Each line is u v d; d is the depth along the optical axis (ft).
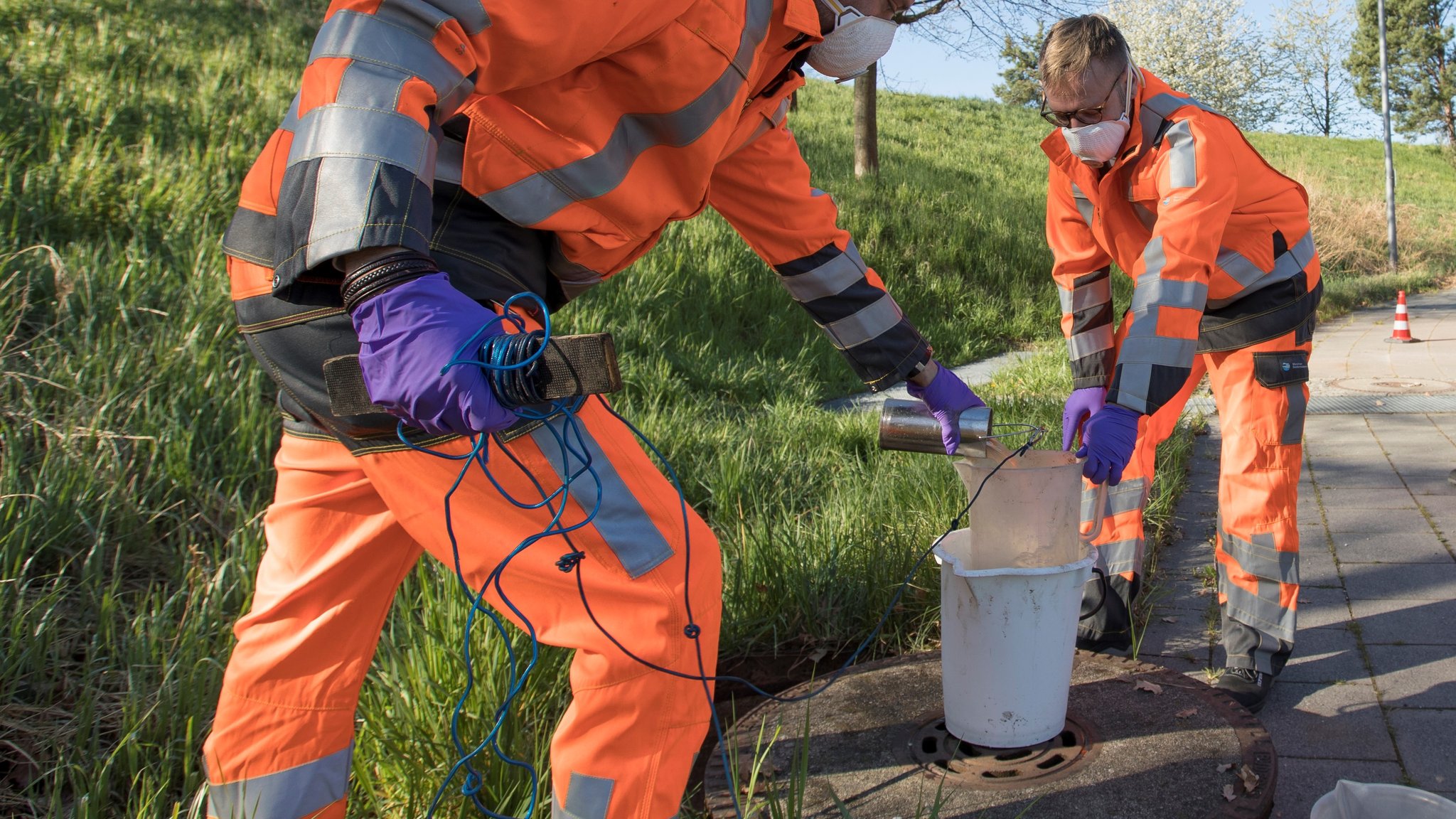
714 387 21.29
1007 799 6.52
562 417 4.49
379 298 3.52
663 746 4.85
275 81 31.68
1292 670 8.99
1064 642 6.84
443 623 7.98
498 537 4.66
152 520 10.00
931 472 13.15
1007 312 35.99
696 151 5.08
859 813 6.52
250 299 4.73
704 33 4.71
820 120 65.36
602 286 24.02
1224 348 8.34
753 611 9.70
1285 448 8.22
